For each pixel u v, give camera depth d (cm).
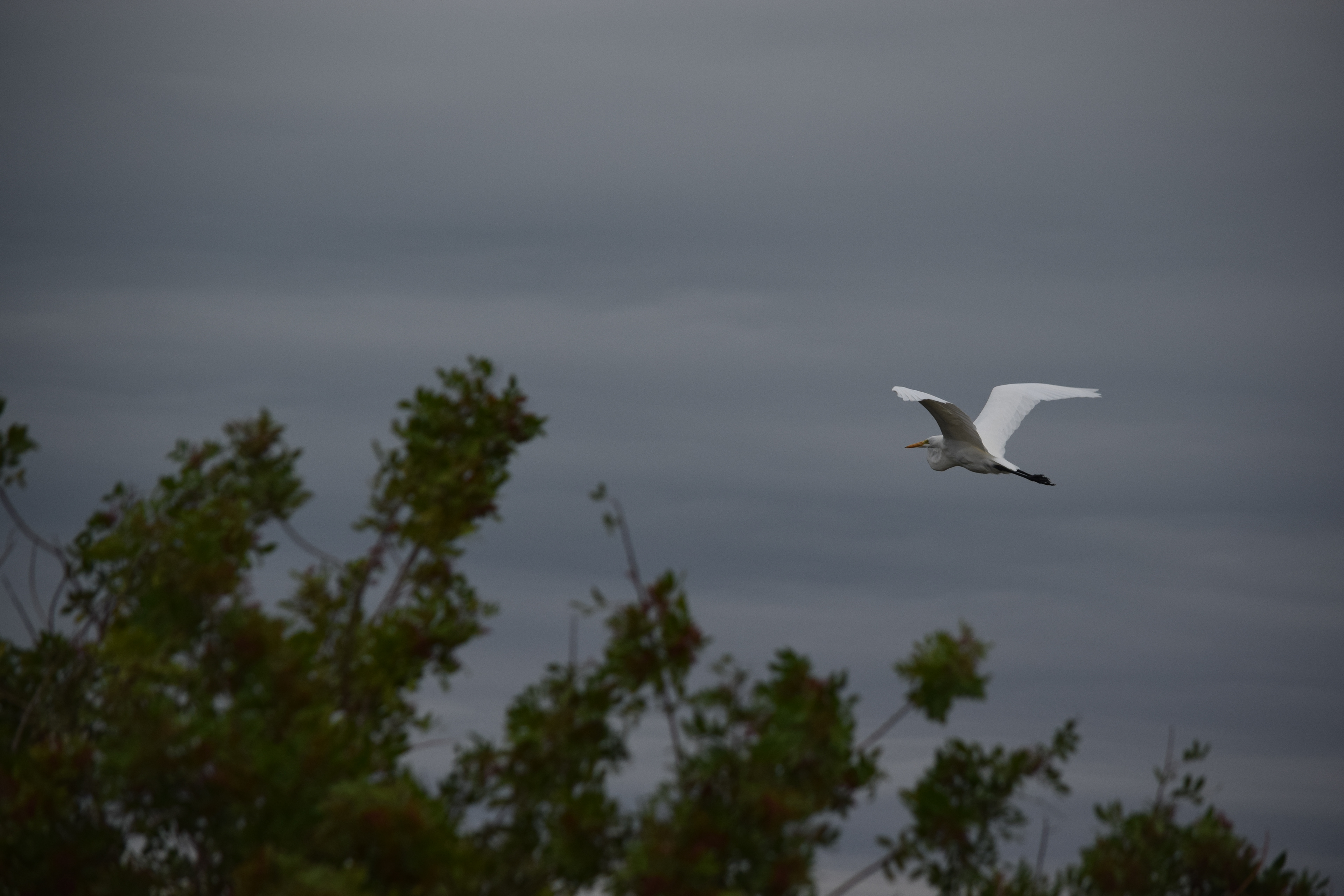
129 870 1501
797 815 1327
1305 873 1667
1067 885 1619
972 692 1452
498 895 1432
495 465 1906
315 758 1409
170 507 1786
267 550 1766
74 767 1502
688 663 1457
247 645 1489
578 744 1477
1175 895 1689
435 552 1783
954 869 1517
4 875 1466
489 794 1533
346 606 1780
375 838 1357
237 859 1444
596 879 1452
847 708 1448
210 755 1395
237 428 1850
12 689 1747
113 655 1483
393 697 1711
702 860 1301
